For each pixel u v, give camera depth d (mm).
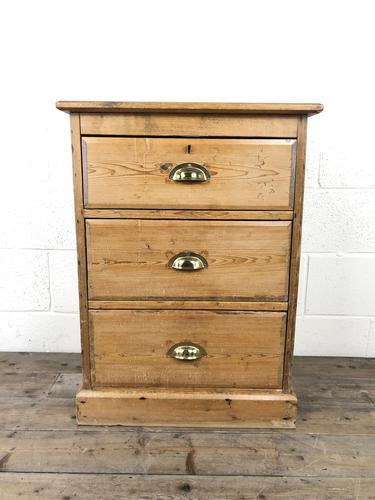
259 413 1098
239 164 995
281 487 902
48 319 1527
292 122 979
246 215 1018
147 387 1106
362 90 1387
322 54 1375
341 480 924
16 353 1527
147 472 940
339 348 1528
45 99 1396
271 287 1052
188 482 913
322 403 1224
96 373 1098
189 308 1062
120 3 1357
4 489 886
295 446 1033
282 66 1385
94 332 1074
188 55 1384
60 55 1382
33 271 1497
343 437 1069
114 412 1101
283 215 1017
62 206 1456
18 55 1376
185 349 1073
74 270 1495
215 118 977
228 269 1043
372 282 1490
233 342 1078
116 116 976
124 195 1009
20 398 1229
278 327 1068
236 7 1356
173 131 981
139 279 1050
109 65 1390
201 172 990
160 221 1022
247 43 1375
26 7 1355
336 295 1501
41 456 985
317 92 1393
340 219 1454
